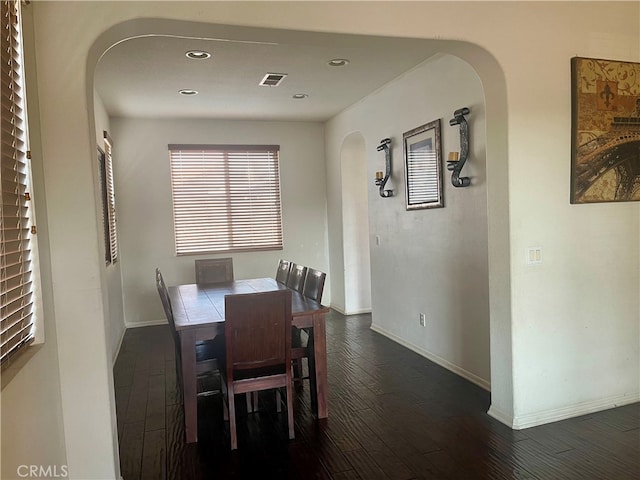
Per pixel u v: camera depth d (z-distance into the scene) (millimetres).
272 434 2838
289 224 6352
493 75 2693
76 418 2068
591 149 2814
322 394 3039
